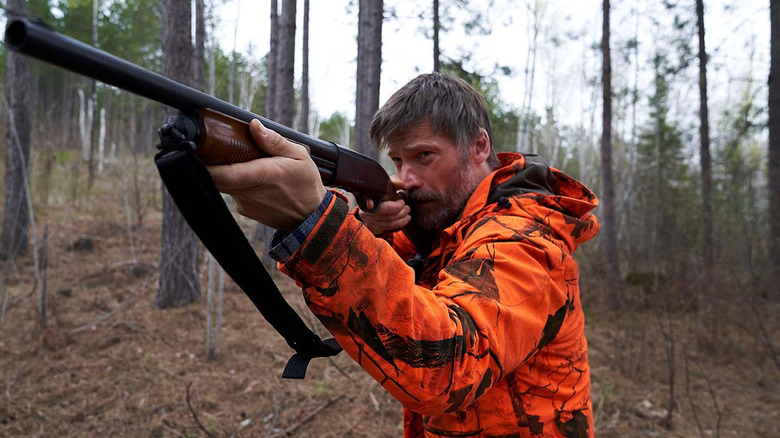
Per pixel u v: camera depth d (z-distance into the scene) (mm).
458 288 862
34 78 19734
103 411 3408
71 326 4699
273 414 3520
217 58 12438
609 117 7461
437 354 743
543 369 1085
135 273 6574
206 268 5992
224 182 629
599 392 4305
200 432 3252
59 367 3943
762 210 7836
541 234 1037
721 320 5520
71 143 21609
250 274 692
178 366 4133
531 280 934
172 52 5000
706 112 9016
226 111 688
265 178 647
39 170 9758
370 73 4125
